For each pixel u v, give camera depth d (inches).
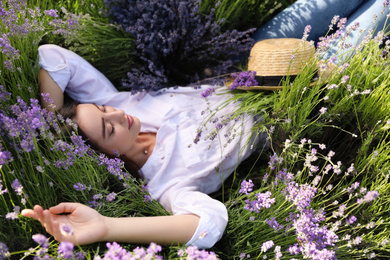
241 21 118.6
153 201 80.7
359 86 87.6
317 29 109.3
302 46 91.1
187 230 70.2
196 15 107.6
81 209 63.2
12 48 75.8
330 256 57.1
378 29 101.0
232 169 91.1
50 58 92.0
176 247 67.1
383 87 82.0
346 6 106.3
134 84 100.0
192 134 91.4
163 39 101.0
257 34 115.2
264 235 72.0
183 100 99.0
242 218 74.4
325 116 84.7
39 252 48.6
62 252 55.0
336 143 90.5
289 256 68.4
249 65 98.0
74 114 85.0
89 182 74.9
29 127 63.8
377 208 80.6
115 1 105.0
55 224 61.1
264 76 92.5
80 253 57.1
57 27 96.7
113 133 84.7
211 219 71.9
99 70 107.5
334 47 102.0
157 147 91.4
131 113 99.7
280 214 72.5
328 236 61.2
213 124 94.0
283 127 84.0
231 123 92.2
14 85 82.7
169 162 88.6
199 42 107.3
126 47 104.4
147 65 106.8
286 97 86.5
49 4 103.5
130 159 91.1
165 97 100.3
